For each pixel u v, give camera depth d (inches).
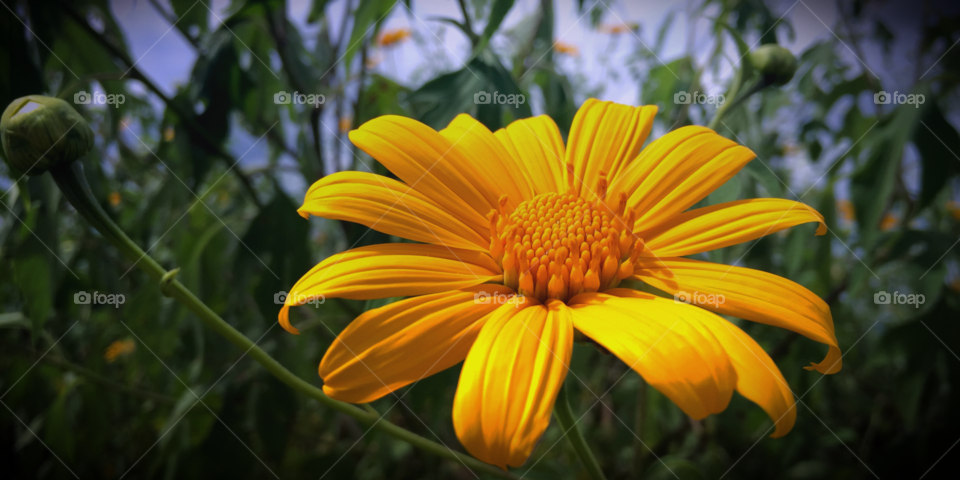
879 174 8.9
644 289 6.2
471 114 7.5
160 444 10.5
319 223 11.9
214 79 8.7
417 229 6.1
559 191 6.8
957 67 11.6
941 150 8.6
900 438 10.0
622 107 7.1
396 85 9.5
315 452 14.2
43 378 13.0
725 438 11.7
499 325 5.4
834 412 14.7
